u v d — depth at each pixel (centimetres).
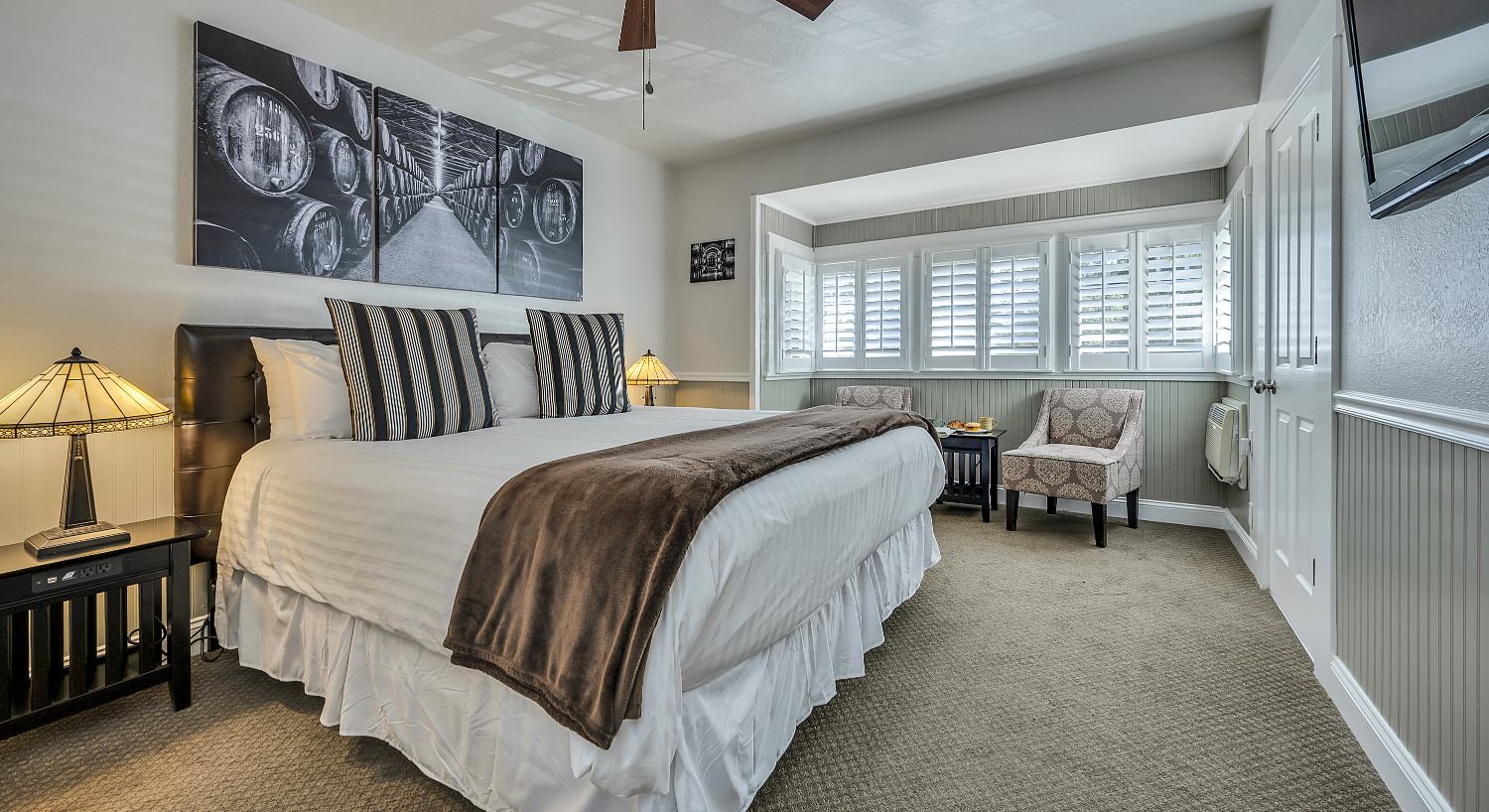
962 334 468
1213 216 389
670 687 118
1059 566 323
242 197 243
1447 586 129
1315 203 210
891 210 489
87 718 185
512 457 185
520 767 134
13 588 164
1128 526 399
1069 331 432
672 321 479
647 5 194
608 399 322
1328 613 196
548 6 265
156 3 224
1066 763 163
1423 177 123
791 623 164
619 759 116
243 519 207
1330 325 193
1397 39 134
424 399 239
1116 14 276
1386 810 145
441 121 312
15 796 152
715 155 453
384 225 288
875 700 195
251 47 245
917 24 283
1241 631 242
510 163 348
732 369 459
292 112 257
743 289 452
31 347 201
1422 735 139
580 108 370
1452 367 127
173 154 229
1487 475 115
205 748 171
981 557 338
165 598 220
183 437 224
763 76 332
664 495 130
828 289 522
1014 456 386
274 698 197
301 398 229
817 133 414
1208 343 392
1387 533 158
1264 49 283
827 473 185
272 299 255
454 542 150
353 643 171
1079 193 428
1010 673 212
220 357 231
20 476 204
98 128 212
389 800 150
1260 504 293
